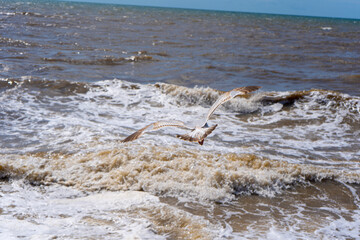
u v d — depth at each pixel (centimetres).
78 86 1511
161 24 5659
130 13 9162
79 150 949
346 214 734
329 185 859
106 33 3716
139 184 791
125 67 2112
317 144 1114
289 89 1838
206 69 2200
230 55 2834
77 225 628
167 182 792
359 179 893
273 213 718
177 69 2141
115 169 853
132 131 1110
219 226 650
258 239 614
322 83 1997
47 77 1703
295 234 641
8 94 1373
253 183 819
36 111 1236
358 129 1260
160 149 961
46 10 7025
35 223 630
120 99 1429
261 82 1959
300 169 902
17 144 976
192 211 698
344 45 4266
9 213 661
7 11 5488
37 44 2594
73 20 5016
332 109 1420
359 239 643
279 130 1223
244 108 1418
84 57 2273
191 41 3581
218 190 778
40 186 790
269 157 991
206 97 1479
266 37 4659
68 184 796
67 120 1166
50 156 916
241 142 1087
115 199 733
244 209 725
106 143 997
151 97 1471
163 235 611
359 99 1453
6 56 2080
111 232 609
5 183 793
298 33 5841
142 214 674
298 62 2731
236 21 8662
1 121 1127
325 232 656
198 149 998
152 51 2736
